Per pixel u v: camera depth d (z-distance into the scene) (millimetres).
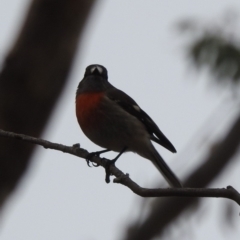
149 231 13328
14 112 13711
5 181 13977
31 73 13781
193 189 9023
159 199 13422
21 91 13758
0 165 13844
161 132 13320
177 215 13242
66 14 13875
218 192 8898
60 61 13914
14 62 13781
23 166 14086
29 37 13867
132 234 13438
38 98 13805
